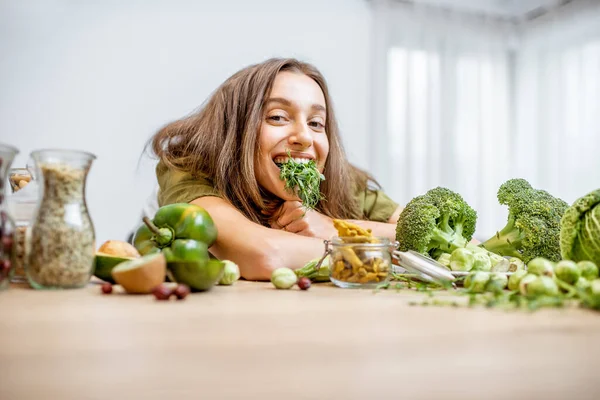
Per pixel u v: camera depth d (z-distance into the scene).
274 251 1.63
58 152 1.20
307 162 2.07
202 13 4.16
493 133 5.24
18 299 1.11
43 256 1.21
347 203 2.41
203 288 1.27
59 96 3.81
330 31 4.56
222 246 1.71
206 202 1.88
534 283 1.09
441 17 4.95
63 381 0.57
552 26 5.04
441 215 1.73
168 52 4.06
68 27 3.83
